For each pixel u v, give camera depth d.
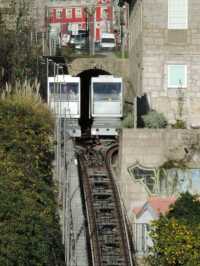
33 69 117.06
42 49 133.12
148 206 94.81
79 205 91.75
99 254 87.75
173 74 114.94
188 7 114.69
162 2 114.62
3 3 131.62
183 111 114.50
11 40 115.12
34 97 94.19
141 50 116.19
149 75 114.81
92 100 121.19
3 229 64.12
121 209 97.00
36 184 76.75
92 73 147.62
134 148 103.00
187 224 78.50
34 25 136.38
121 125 115.25
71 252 77.94
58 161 86.50
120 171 104.38
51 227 70.62
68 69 144.25
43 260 66.00
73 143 112.62
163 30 114.69
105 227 93.81
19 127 86.50
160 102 114.50
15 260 62.72
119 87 122.12
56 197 82.12
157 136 103.25
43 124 88.56
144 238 88.50
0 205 65.94
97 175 104.25
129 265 86.88
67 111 115.31
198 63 115.00
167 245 77.69
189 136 103.25
